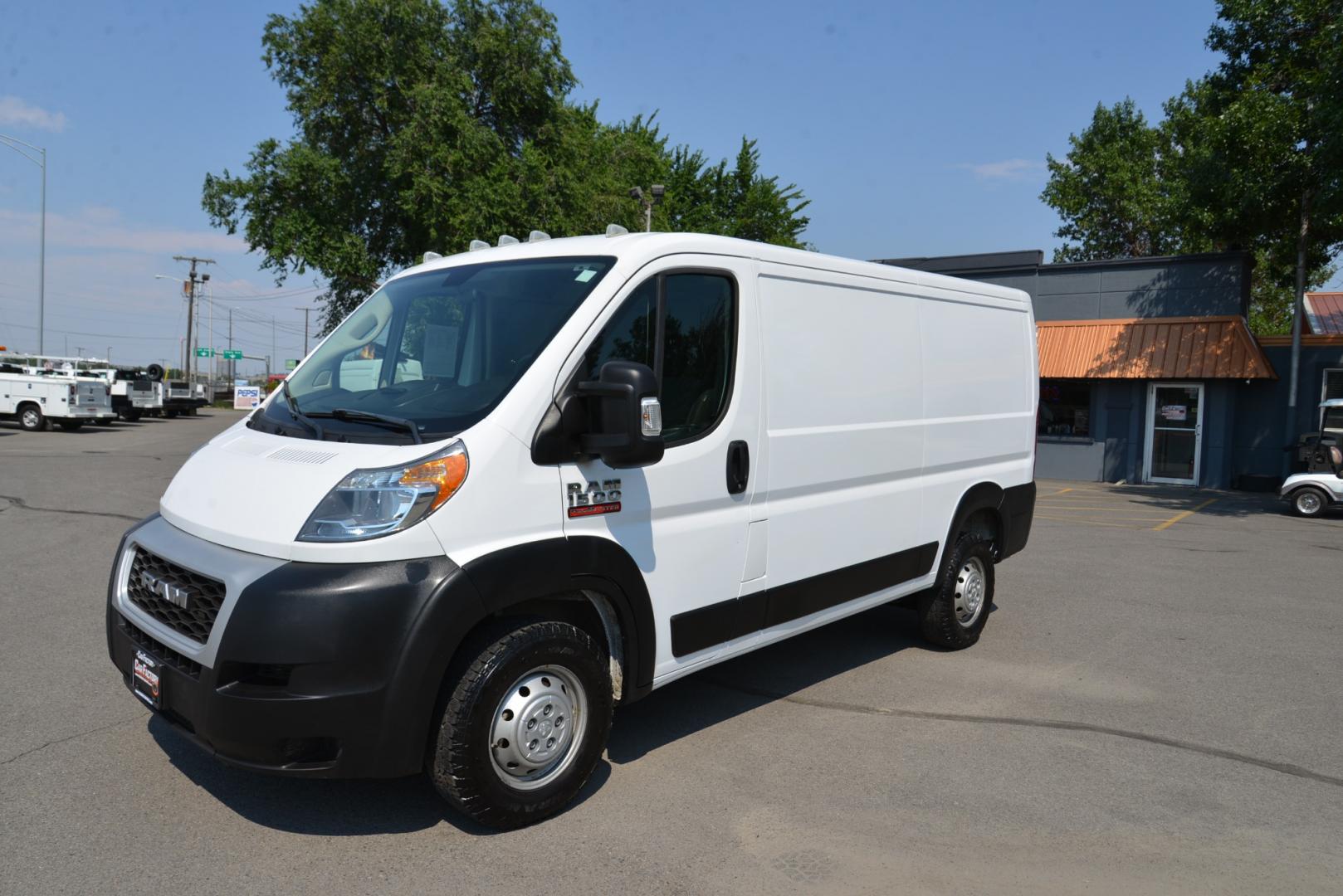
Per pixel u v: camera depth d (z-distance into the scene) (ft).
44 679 16.34
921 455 17.74
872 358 16.38
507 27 80.89
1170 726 15.51
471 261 14.12
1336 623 22.72
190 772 12.73
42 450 63.82
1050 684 17.61
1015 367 21.01
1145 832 11.71
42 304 117.60
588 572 11.45
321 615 9.69
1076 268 63.36
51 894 9.70
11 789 12.14
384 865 10.44
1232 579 28.30
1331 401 47.01
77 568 25.23
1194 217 55.01
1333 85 44.24
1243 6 52.29
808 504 15.11
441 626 10.07
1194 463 59.52
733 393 13.52
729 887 10.18
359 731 9.80
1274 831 11.81
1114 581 27.86
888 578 17.26
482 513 10.58
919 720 15.57
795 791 12.67
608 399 11.03
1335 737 15.15
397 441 10.78
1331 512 47.09
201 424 102.22
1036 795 12.74
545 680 11.37
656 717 15.51
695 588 13.16
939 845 11.27
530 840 11.10
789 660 18.99
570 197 78.69
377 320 13.84
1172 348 59.00
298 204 81.41
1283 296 124.47
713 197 127.34
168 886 9.91
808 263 14.98
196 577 10.62
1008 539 20.89
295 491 10.46
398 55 76.64
